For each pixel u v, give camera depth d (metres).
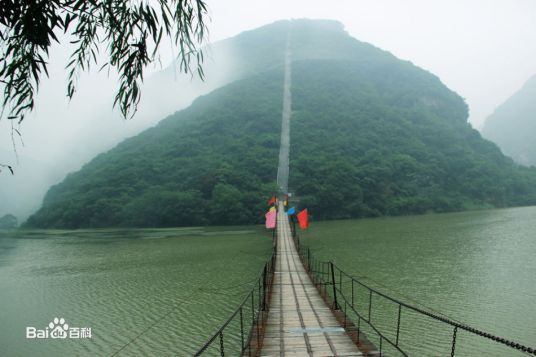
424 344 16.39
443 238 46.53
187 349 16.98
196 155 110.31
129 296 26.09
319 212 86.81
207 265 35.47
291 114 140.38
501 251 36.44
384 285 25.73
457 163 111.19
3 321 22.11
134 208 84.31
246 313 21.22
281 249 37.81
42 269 38.50
